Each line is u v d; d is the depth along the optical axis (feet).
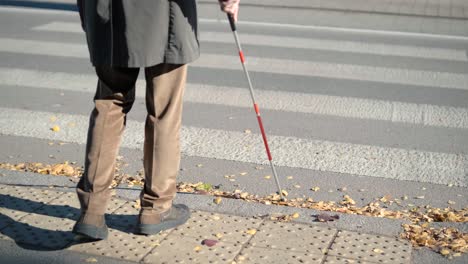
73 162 21.43
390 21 42.73
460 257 14.80
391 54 34.78
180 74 14.53
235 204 17.15
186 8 14.11
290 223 16.07
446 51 35.78
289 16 43.21
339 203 18.74
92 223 14.40
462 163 21.80
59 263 14.25
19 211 16.31
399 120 25.46
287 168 21.18
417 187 20.02
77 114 25.58
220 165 21.34
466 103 27.48
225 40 36.65
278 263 14.28
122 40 13.83
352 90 28.73
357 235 15.58
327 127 24.63
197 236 15.29
